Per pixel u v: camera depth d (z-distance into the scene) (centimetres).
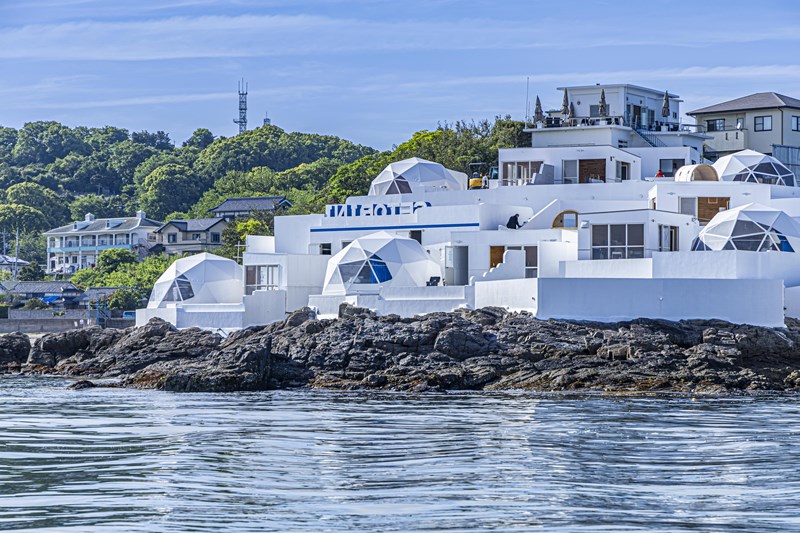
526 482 7262
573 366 14138
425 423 10312
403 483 7256
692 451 8519
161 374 15350
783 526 6081
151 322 18650
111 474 7625
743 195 19438
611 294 15025
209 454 8462
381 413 11256
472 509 6475
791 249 17225
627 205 19725
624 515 6322
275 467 7888
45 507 6562
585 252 17425
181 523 6172
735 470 7694
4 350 19288
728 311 14888
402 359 14875
